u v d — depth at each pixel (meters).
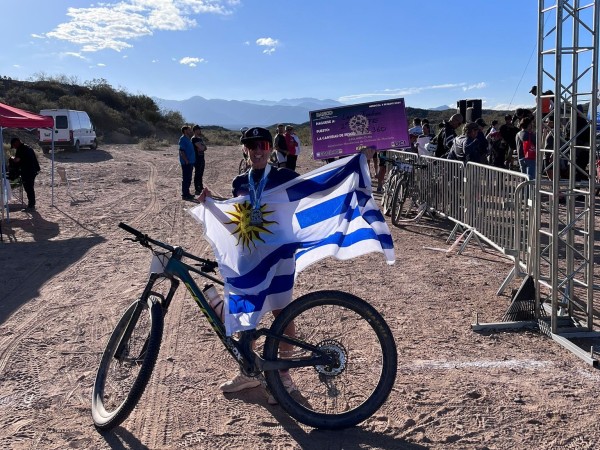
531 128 12.76
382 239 4.03
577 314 6.03
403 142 7.34
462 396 4.25
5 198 12.50
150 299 4.04
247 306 3.80
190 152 15.66
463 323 5.79
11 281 7.76
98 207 14.45
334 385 4.12
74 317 6.20
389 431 3.82
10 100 50.88
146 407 4.17
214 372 4.75
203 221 4.04
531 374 4.63
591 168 5.42
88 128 35.03
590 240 5.45
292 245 3.98
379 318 3.84
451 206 10.29
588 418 3.93
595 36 5.19
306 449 3.63
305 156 29.84
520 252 7.18
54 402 4.29
